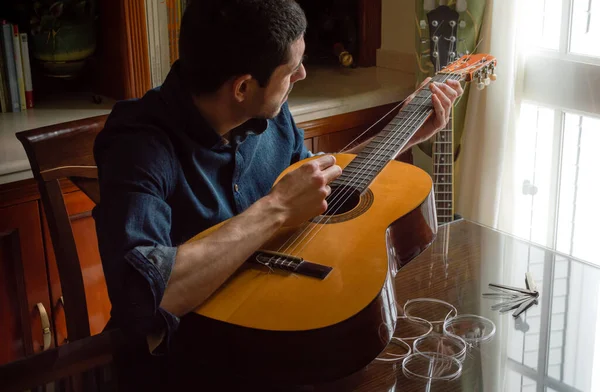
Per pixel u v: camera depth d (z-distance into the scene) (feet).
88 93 7.34
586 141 6.78
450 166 5.35
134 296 3.11
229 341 3.09
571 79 6.45
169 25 6.82
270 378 3.11
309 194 3.59
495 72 6.35
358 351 3.10
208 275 3.21
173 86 3.79
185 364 3.34
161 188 3.59
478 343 3.57
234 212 4.22
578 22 6.46
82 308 4.58
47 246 6.08
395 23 7.95
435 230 4.20
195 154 3.89
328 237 3.63
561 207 7.20
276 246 3.57
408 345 3.54
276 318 3.05
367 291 3.18
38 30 6.67
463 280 4.13
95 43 6.93
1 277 5.93
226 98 3.67
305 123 6.96
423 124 4.89
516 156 6.79
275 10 3.49
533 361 3.45
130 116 3.83
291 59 3.61
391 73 7.97
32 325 6.18
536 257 4.40
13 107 6.72
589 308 3.87
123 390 3.24
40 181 4.44
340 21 8.14
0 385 3.28
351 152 4.68
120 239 3.23
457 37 6.36
